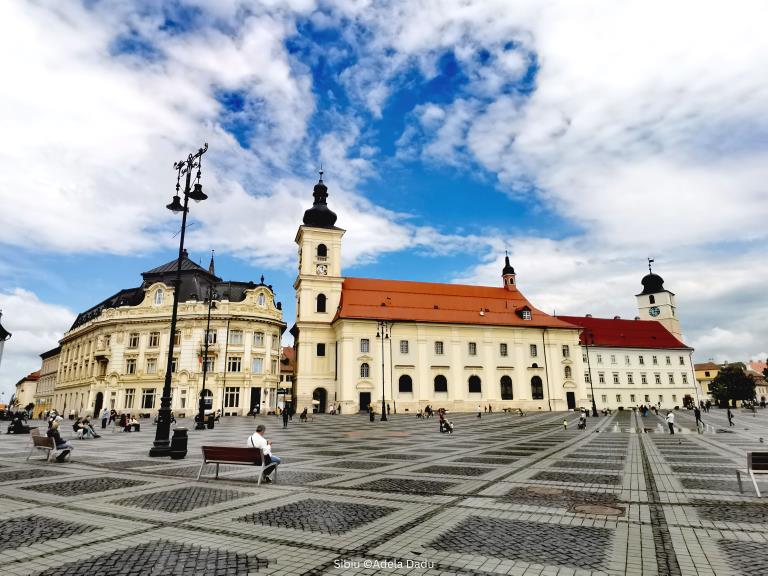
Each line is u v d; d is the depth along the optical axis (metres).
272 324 69.19
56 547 6.82
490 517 8.52
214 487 11.48
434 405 66.06
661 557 6.39
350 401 62.47
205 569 5.97
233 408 63.59
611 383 90.75
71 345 86.56
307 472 13.93
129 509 9.15
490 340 71.12
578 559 6.33
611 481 12.12
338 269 71.25
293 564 6.16
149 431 34.41
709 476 12.84
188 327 65.12
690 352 97.31
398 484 11.84
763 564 6.11
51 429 16.84
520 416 55.75
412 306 71.31
